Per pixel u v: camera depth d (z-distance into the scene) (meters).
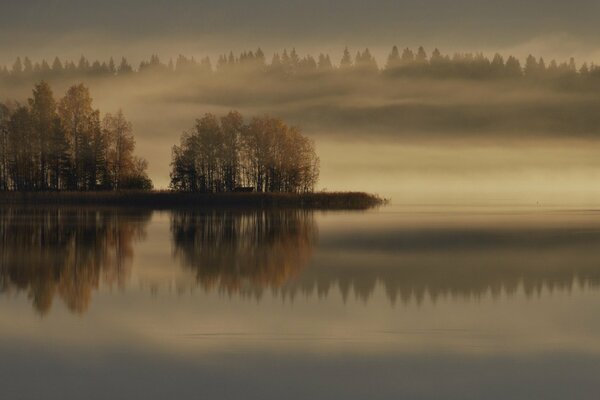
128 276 68.00
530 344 43.00
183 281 65.00
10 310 51.97
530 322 48.47
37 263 76.50
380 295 58.28
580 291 60.19
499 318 49.62
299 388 35.84
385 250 89.38
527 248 91.69
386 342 43.34
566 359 40.16
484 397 34.94
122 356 40.53
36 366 38.88
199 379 37.03
